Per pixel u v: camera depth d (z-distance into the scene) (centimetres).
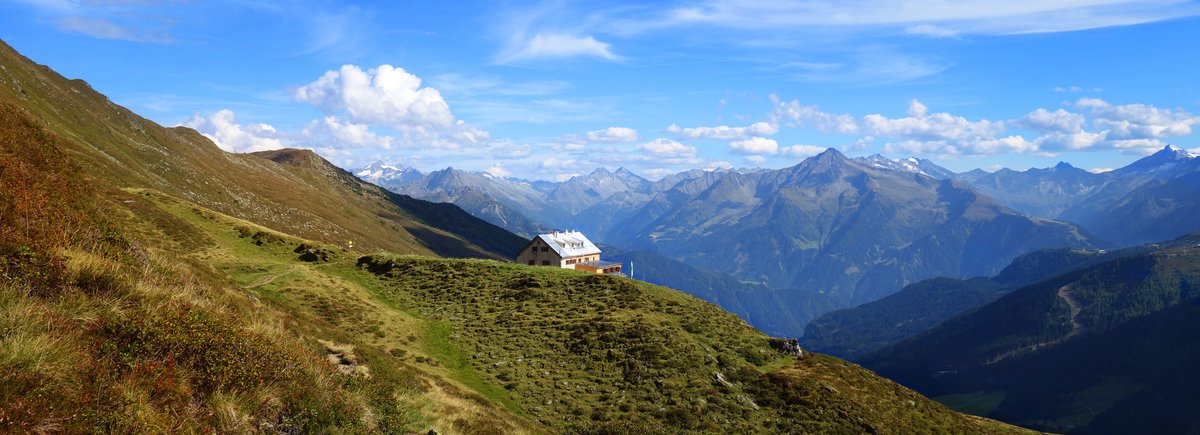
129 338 1294
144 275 1823
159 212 7238
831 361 5588
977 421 5306
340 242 19425
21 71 15650
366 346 3428
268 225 17238
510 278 7112
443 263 7738
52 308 1276
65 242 1636
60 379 1040
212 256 6612
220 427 1256
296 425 1465
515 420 3303
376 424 1788
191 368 1346
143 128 19950
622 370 4544
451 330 5459
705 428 3722
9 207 1627
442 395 2936
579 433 3544
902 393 5275
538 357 4794
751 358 5200
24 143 2323
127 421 1042
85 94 19362
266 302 3662
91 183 2714
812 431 3969
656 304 6225
